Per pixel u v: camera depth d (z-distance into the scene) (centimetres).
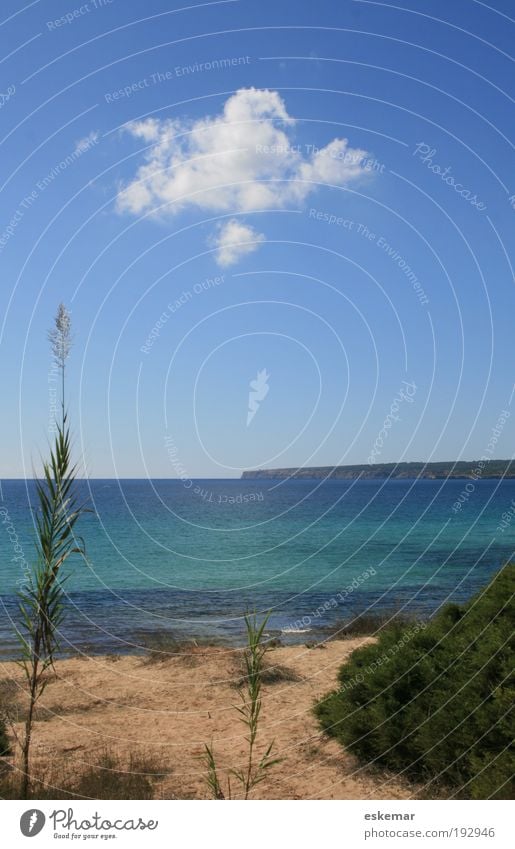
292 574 2938
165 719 838
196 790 582
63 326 438
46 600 444
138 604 2145
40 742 743
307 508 7575
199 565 3244
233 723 807
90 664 1176
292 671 1070
